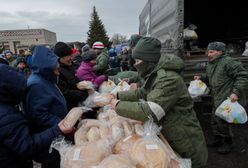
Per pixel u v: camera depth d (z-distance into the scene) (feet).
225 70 10.37
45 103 5.79
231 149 11.02
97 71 13.15
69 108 8.45
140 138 4.54
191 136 5.28
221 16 20.70
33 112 5.74
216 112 10.34
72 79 8.86
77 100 8.45
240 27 19.27
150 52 5.20
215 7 20.25
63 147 4.51
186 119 5.26
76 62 17.24
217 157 10.62
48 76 6.14
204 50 14.16
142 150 4.10
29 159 5.33
